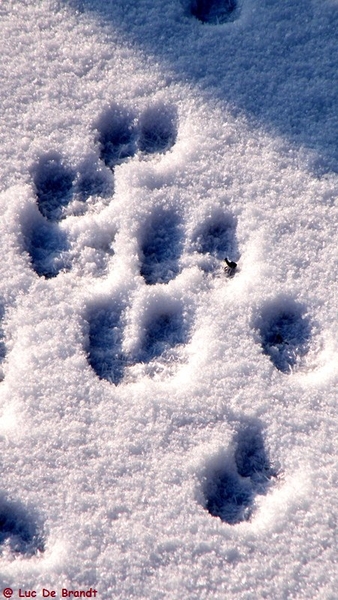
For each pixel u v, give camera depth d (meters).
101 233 1.68
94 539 1.58
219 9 1.77
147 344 1.65
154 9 1.76
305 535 1.58
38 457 1.60
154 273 1.67
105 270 1.67
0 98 1.72
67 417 1.61
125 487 1.59
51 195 1.70
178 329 1.65
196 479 1.60
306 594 1.57
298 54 1.75
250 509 1.60
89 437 1.61
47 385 1.62
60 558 1.57
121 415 1.62
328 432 1.61
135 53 1.75
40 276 1.67
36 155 1.70
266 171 1.70
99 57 1.74
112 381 1.63
